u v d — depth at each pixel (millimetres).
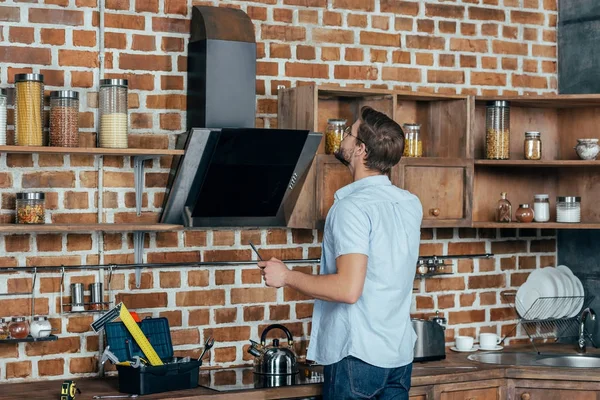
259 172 4168
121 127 3977
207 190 4145
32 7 4078
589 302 5230
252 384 3965
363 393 3559
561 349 5094
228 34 4168
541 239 5406
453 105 4859
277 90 4633
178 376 3826
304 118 4391
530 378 4410
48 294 4125
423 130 4984
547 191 5344
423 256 5012
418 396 4180
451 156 4867
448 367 4430
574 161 4746
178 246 4402
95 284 4168
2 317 4023
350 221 3475
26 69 4070
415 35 5008
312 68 4723
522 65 5332
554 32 5441
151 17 4316
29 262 4082
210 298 4473
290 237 4680
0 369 4020
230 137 3961
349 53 4824
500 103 4809
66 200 4152
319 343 3680
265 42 4602
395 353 3611
